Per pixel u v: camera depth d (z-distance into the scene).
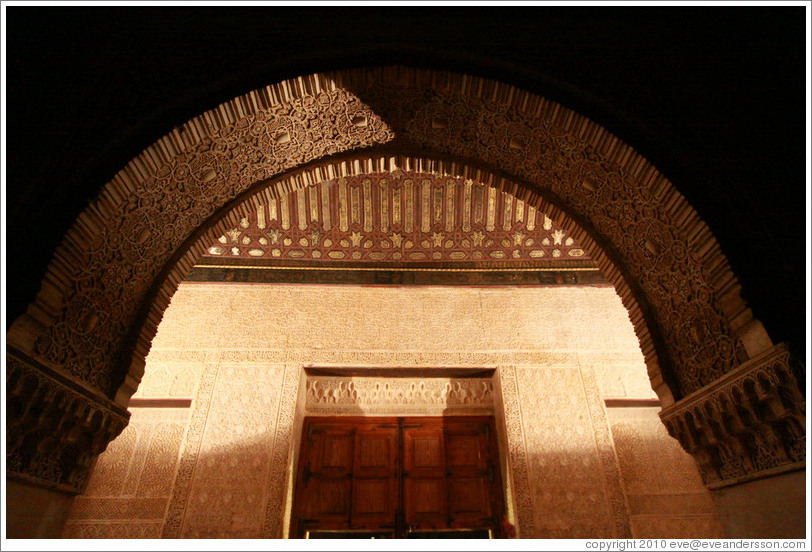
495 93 1.83
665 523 3.09
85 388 1.44
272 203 4.11
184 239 1.98
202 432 3.31
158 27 1.80
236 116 1.74
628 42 1.88
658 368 1.84
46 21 1.67
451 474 3.50
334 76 1.80
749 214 1.50
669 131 1.66
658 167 1.62
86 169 1.43
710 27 1.87
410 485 3.45
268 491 3.10
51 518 1.42
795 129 1.58
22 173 1.35
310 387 3.79
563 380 3.68
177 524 2.96
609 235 2.09
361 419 3.69
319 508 3.31
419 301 4.10
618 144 1.69
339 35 1.88
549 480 3.23
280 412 3.42
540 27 1.94
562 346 3.86
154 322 1.83
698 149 1.63
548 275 4.29
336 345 3.79
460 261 4.42
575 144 1.91
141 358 1.75
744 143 1.62
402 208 4.23
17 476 1.24
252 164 2.05
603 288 4.20
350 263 4.34
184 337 3.74
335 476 3.44
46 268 1.25
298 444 3.49
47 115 1.49
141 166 1.53
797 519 1.25
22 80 1.51
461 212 4.27
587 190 2.06
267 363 3.66
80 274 1.44
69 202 1.36
